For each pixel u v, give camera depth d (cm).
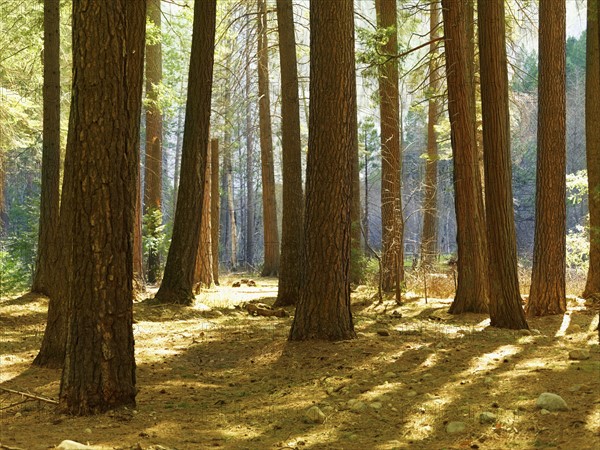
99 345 627
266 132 3098
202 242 2272
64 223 880
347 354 891
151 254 2572
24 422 609
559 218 1442
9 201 4150
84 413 620
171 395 729
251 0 2139
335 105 975
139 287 1922
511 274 1174
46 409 657
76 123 612
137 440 532
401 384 716
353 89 995
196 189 1552
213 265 2612
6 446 487
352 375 785
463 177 1498
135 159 640
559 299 1435
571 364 750
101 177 612
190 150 1548
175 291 1521
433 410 601
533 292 1455
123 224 629
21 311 1293
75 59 613
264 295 1989
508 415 557
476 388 670
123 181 624
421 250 1959
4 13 1703
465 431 532
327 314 984
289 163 1659
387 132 1892
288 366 870
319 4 986
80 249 620
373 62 1553
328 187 981
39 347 1006
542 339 1016
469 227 1489
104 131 610
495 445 495
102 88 608
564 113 1463
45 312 1310
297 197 1653
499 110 1168
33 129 2136
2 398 716
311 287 990
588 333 1104
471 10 1733
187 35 3109
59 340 879
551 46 1477
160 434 558
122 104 618
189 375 845
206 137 1566
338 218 984
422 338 1018
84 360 625
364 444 521
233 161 5262
